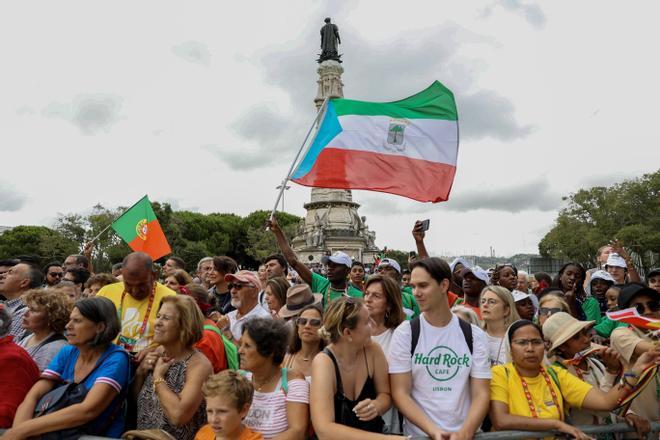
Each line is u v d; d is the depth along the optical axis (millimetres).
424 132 11367
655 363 5395
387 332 7102
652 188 70438
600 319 11000
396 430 6465
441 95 11508
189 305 5848
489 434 5422
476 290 9859
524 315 9641
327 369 5371
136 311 7699
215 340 6859
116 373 5699
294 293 8445
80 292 10805
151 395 5770
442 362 5766
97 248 81625
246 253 123938
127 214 15312
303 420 5469
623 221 72938
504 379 5941
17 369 5859
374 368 5723
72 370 6004
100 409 5508
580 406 5859
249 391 5195
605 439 6023
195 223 116312
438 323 5918
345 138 11297
